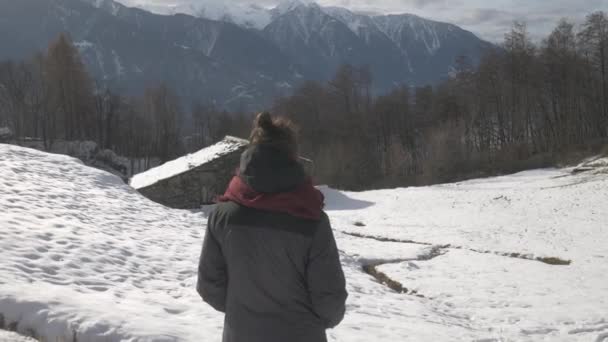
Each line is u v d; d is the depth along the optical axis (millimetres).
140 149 100312
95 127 94562
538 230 22219
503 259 16906
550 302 11891
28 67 91250
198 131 123625
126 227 11570
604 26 72125
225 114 111500
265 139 2938
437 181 59500
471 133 81062
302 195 2904
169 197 27812
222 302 3137
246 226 2889
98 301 6105
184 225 13516
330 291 2883
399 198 33969
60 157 16594
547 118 74375
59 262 7703
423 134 87188
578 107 73562
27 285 6113
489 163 62719
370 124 96125
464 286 13391
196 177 28109
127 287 7602
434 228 23594
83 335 5047
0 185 11703
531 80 77500
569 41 77812
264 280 2906
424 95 98875
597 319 10445
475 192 34750
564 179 40500
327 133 91562
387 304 10445
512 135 77250
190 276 9062
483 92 82625
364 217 27781
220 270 3074
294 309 2941
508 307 11625
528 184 39875
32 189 12086
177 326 5672
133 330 5180
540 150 70562
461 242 20000
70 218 10711
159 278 8602
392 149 68750
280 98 101625
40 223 9516
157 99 103312
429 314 10266
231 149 28859
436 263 16219
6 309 5320
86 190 13969
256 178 2889
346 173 64688
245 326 2951
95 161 79625
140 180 30516
